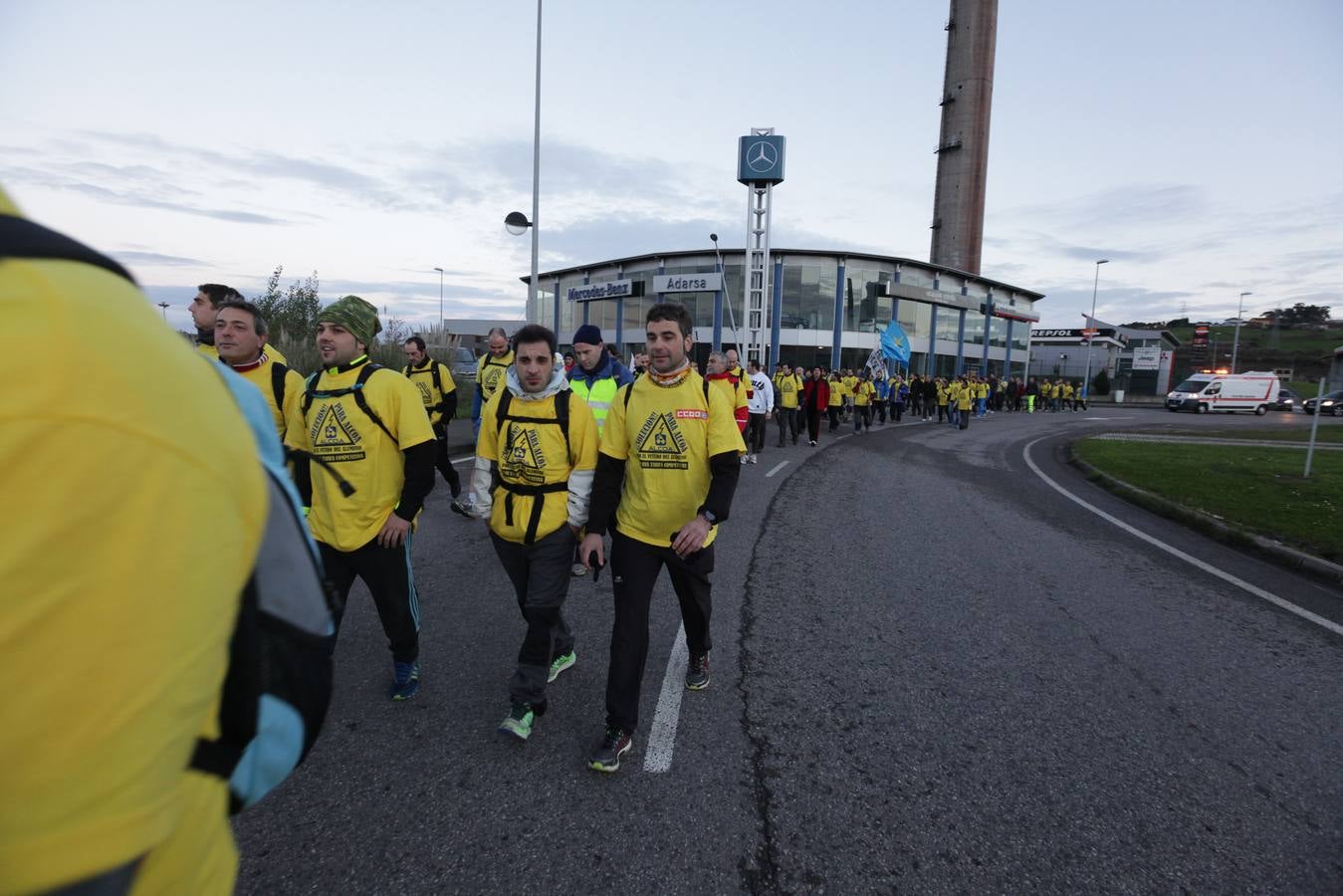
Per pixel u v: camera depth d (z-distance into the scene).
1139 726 3.44
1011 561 6.43
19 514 0.54
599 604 4.95
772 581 5.59
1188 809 2.80
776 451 15.36
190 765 0.79
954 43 58.19
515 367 3.13
